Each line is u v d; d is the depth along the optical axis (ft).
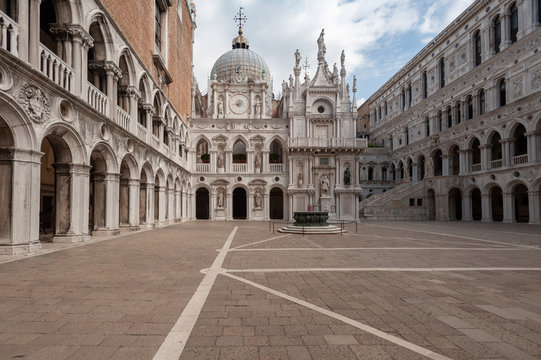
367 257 38.47
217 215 132.16
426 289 24.49
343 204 130.00
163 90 92.12
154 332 16.29
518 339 15.90
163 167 88.79
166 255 38.70
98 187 57.52
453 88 131.44
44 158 72.95
